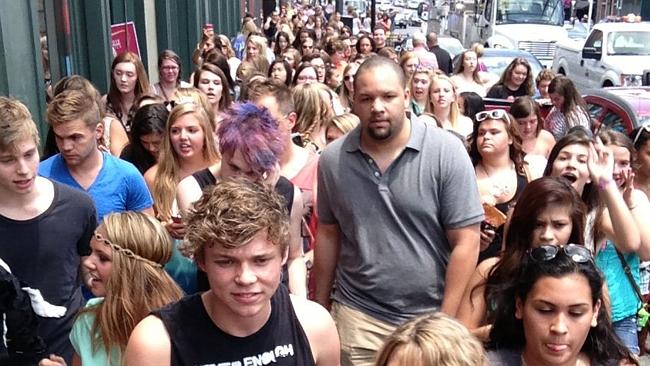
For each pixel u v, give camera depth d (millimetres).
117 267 2959
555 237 3502
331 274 4164
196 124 4668
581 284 2730
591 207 4113
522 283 2844
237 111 3645
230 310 2467
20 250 3576
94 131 4199
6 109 3441
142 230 3004
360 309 3912
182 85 8297
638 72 17141
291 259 3932
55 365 3311
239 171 3584
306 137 5824
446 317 2508
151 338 2447
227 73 9016
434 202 3752
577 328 2756
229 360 2482
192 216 2455
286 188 3779
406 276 3805
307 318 2613
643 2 33000
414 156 3744
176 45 17016
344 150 3891
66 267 3693
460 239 3748
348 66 9203
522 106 6234
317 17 29406
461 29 31812
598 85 18297
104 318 2965
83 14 10039
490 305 3311
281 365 2535
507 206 4789
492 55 17203
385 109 3643
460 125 7828
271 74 9852
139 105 6445
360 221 3854
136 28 13438
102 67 10266
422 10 50562
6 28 6395
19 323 3285
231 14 26094
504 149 4891
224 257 2383
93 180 4234
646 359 5125
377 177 3783
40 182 3691
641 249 4059
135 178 4371
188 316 2490
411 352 2365
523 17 26250
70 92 4199
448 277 3787
